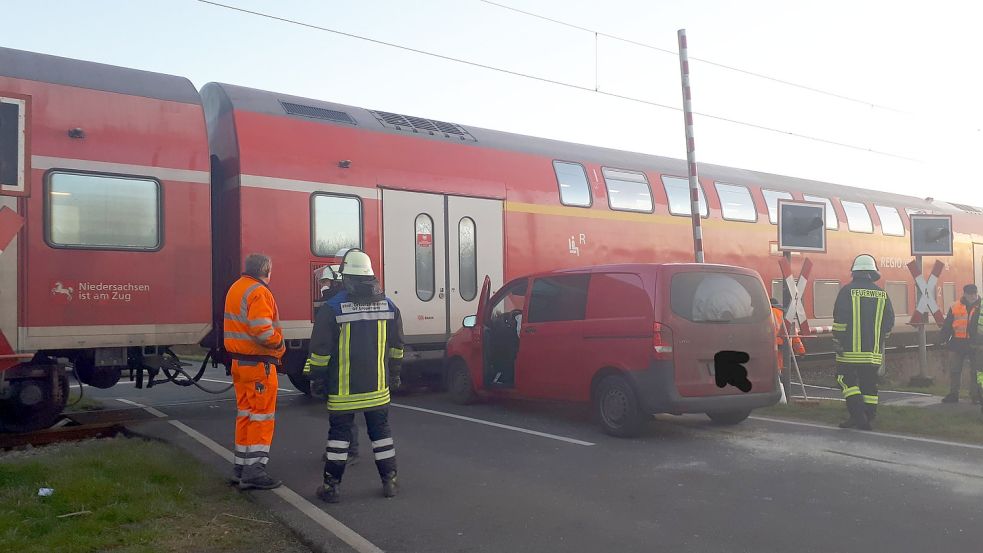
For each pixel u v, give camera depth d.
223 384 15.16
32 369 8.72
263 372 6.27
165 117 9.55
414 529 5.34
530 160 13.93
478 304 11.70
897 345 21.61
